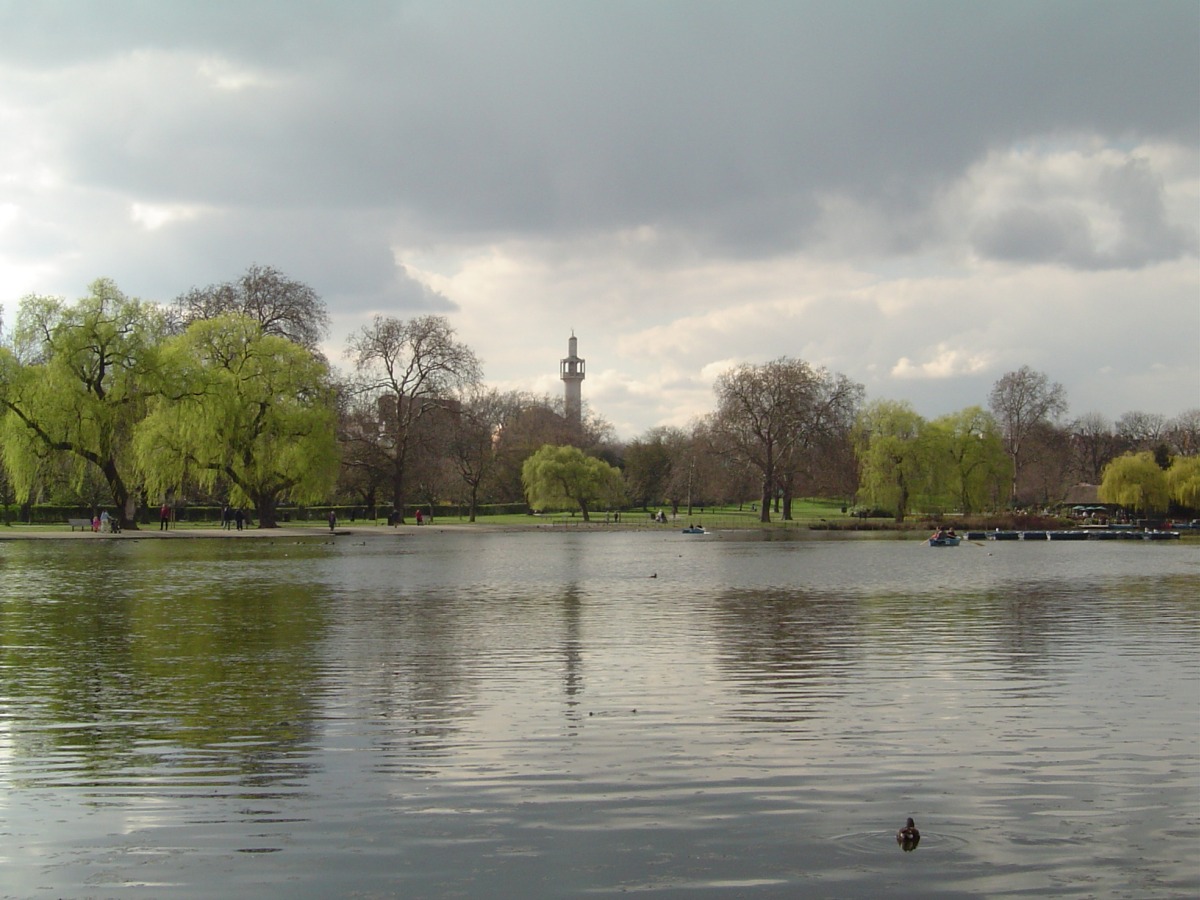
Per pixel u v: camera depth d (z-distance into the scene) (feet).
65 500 301.43
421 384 306.55
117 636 81.05
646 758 44.52
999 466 334.85
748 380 338.54
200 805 38.78
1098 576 144.36
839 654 71.56
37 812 38.11
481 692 58.39
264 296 285.64
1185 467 337.31
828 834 35.60
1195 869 32.78
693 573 148.56
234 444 248.73
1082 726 50.01
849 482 356.59
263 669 65.92
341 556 184.34
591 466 372.17
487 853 34.06
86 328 221.87
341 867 33.04
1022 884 31.71
